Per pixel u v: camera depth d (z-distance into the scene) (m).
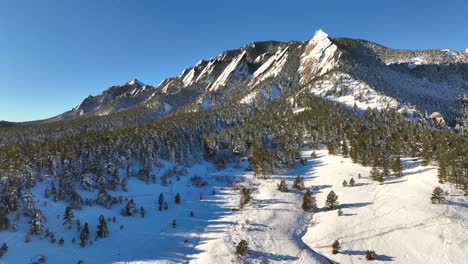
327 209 93.62
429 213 79.94
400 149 128.25
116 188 111.44
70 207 90.31
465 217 77.88
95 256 74.44
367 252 68.00
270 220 90.19
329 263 68.62
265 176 127.44
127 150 131.38
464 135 136.12
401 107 199.12
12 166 99.25
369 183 105.88
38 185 100.69
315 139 160.50
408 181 101.44
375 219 81.69
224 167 151.88
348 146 143.00
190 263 71.75
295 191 110.94
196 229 89.75
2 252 70.31
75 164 114.06
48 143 139.50
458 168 94.19
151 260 72.81
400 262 65.38
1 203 85.31
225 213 99.31
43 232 80.62
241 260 70.50
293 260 70.06
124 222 92.88
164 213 101.75
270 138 170.38
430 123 185.88
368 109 194.62
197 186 128.62
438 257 65.31
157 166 136.62
